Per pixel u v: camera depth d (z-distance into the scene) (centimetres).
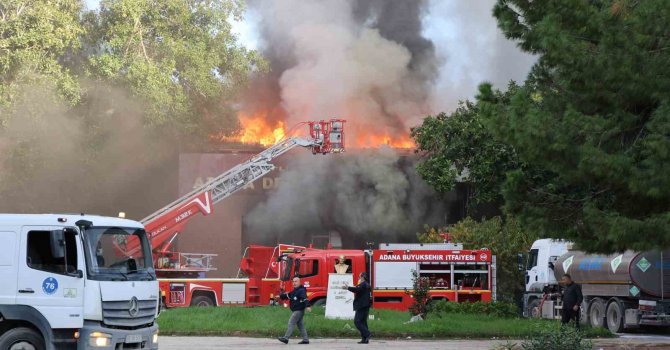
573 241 1564
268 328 2130
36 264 1357
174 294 2850
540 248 3069
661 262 2488
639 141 1409
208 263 3080
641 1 1398
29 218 1370
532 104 1491
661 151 1328
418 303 2466
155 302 1455
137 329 1398
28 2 3712
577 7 1414
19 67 3703
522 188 1584
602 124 1392
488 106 1494
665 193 1352
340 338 2109
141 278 1423
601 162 1355
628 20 1379
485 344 1952
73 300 1342
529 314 3092
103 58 4088
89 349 1339
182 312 2459
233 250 4300
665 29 1352
